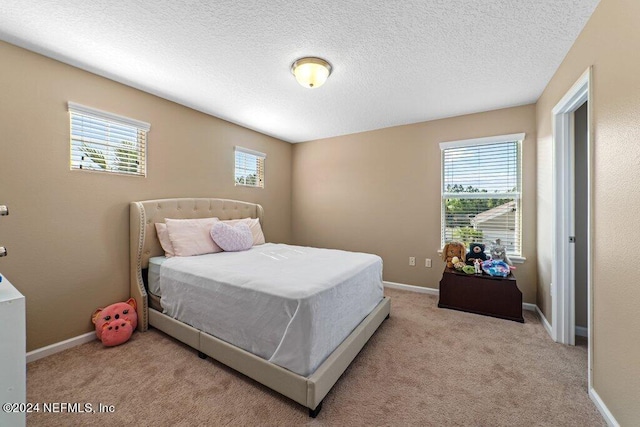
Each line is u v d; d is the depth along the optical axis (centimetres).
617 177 129
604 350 139
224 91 261
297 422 135
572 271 213
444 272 292
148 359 190
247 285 170
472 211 325
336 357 158
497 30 170
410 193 360
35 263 193
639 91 113
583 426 133
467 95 269
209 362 187
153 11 154
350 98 277
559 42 182
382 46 188
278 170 439
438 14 156
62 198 206
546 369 179
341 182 416
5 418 93
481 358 193
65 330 207
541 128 263
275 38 179
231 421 135
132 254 242
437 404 147
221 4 148
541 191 263
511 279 262
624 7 124
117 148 241
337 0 145
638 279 115
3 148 180
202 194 317
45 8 150
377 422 135
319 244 439
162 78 234
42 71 196
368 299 225
